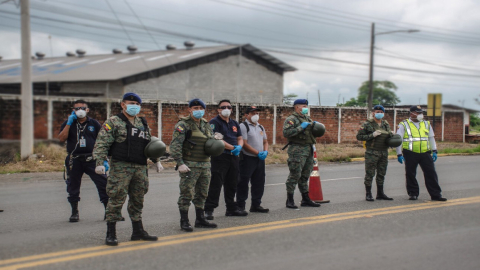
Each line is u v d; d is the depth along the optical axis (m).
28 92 15.09
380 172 9.06
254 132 7.78
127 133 5.71
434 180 8.93
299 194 9.88
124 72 30.50
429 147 9.03
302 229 6.50
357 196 9.63
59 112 17.95
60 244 5.72
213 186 7.26
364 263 5.00
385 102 26.42
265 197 9.53
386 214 7.52
